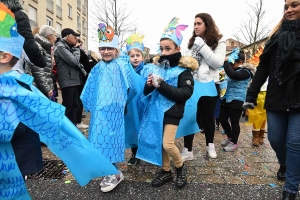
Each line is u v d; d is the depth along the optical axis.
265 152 3.55
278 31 2.12
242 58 3.77
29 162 1.44
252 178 2.63
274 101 2.09
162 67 2.50
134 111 2.82
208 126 3.25
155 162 2.41
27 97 1.36
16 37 1.43
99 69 2.62
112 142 2.39
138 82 2.72
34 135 1.49
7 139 1.33
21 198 1.43
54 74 4.95
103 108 2.42
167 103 2.37
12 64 1.44
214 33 3.15
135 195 2.26
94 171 1.59
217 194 2.28
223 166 2.97
